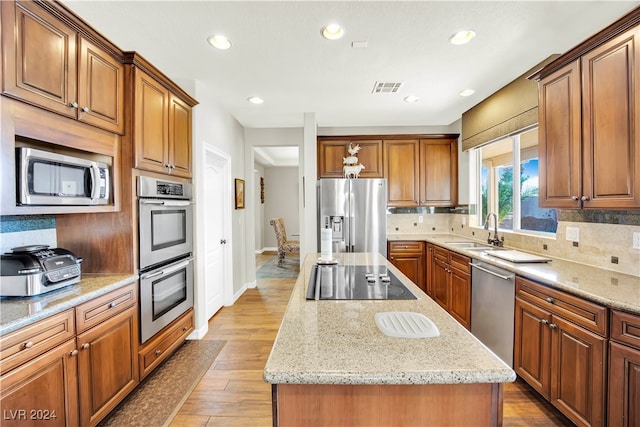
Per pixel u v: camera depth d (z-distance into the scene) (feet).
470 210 12.76
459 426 2.70
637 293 4.85
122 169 6.46
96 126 5.76
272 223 22.39
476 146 11.64
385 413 2.72
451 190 13.87
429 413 2.71
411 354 2.82
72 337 4.82
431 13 5.94
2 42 4.13
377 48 7.27
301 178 15.08
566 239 7.48
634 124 4.81
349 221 12.84
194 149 9.24
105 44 5.88
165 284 7.57
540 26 6.37
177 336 8.17
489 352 2.86
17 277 4.73
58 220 6.50
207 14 5.94
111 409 5.65
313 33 6.62
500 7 5.75
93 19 6.06
